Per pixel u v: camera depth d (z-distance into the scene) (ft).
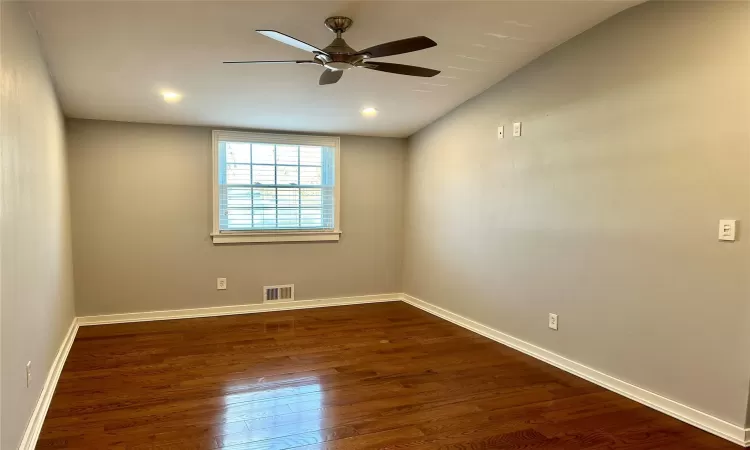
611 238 9.22
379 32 9.13
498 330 12.72
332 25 8.55
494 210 12.73
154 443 7.21
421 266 16.89
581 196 9.90
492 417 8.18
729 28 7.17
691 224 7.78
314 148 16.79
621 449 7.11
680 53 7.86
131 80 11.00
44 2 7.39
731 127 7.18
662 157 8.20
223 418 8.07
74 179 13.84
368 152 17.51
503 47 10.27
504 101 12.18
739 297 7.16
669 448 7.13
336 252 17.22
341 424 7.90
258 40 9.18
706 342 7.61
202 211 15.33
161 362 10.87
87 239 14.10
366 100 13.24
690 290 7.82
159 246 14.89
